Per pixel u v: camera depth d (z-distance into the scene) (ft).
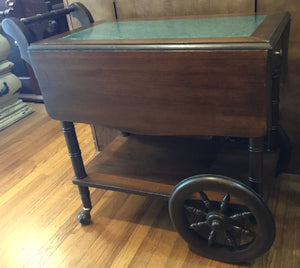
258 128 3.77
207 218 4.37
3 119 9.57
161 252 4.95
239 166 5.15
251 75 3.52
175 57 3.76
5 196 6.63
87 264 4.91
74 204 6.19
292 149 5.82
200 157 5.53
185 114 4.04
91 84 4.39
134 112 4.32
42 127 9.37
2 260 5.18
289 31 4.95
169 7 5.59
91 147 8.02
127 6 5.86
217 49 3.55
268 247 4.20
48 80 4.66
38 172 7.29
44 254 5.18
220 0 5.22
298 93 5.39
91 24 5.63
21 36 4.63
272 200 5.58
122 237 5.30
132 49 3.93
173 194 4.37
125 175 5.35
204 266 4.65
